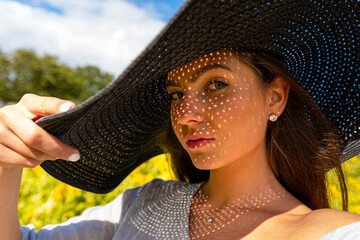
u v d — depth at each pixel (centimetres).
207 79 52
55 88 2023
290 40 55
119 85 45
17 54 2039
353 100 58
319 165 61
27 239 62
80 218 69
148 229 60
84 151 60
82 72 2402
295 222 47
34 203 104
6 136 45
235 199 57
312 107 60
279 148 60
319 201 61
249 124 52
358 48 54
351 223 42
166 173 108
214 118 51
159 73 50
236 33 47
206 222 56
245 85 52
